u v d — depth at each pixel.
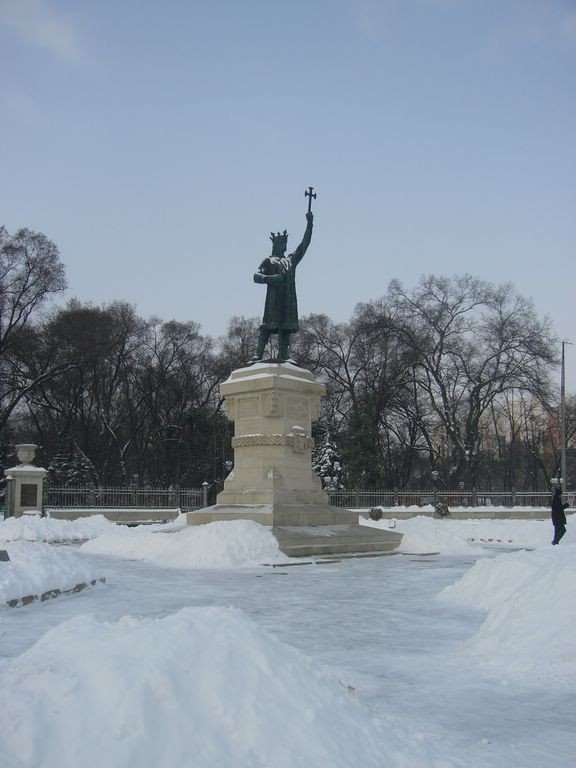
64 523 31.62
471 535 31.69
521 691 7.64
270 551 21.47
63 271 51.66
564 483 49.34
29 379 55.62
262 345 27.69
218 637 5.61
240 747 4.64
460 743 6.07
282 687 5.26
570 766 5.60
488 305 55.91
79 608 12.86
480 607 12.95
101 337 56.00
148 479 67.00
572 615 9.16
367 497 44.44
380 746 5.23
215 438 61.41
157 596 14.42
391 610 12.87
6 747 4.35
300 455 25.77
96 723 4.58
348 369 63.28
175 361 66.31
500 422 80.50
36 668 5.08
